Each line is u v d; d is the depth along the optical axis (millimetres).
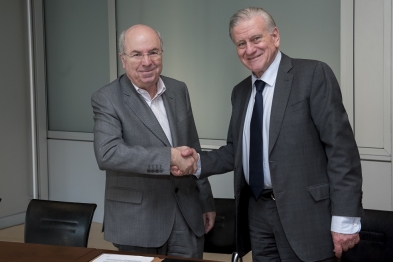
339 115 2289
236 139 2645
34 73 6090
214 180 5137
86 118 6008
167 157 2434
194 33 5141
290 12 4551
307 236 2354
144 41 2455
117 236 2559
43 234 2777
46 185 6285
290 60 2445
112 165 2469
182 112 2736
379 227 2463
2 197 5879
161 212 2568
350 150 2295
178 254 2654
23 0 5984
